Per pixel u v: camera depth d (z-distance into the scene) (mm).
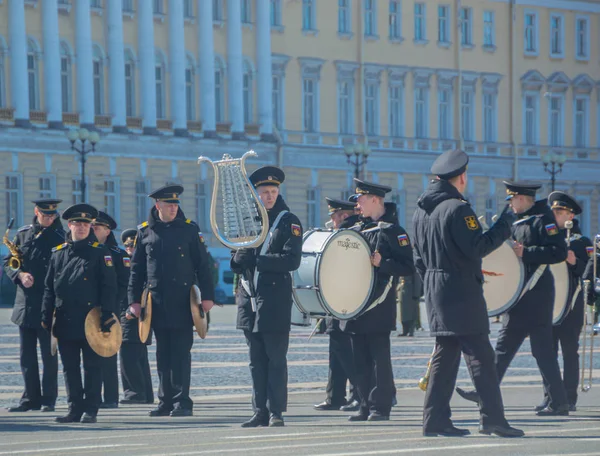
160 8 85938
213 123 87312
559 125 103812
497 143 100375
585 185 104938
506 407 20250
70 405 18891
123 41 83688
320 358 32219
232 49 88375
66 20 81312
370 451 13484
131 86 84438
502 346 18891
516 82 101250
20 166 79000
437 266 15188
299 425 17578
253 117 90000
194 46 87188
